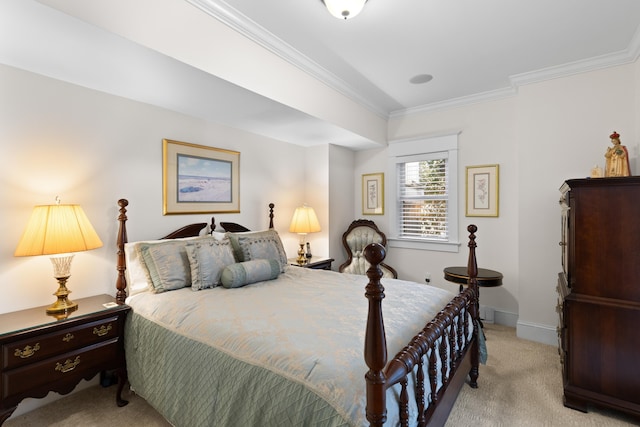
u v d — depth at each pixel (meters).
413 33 2.25
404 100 3.62
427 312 1.77
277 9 1.95
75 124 2.12
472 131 3.53
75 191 2.12
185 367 1.55
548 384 2.23
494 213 3.39
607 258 1.88
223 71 1.98
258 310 1.73
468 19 2.08
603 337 1.87
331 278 2.58
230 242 2.71
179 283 2.17
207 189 2.94
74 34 1.50
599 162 2.67
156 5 1.64
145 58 1.74
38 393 1.61
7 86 1.84
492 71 2.88
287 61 2.47
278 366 1.22
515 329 3.23
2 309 1.83
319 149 3.98
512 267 3.31
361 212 4.38
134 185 2.44
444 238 3.79
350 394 1.03
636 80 2.51
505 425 1.80
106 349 1.90
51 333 1.66
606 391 1.86
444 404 1.51
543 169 2.90
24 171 1.91
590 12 2.01
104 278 2.27
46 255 1.81
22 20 1.40
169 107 2.58
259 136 3.47
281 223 3.75
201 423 1.41
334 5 1.80
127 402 2.03
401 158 4.04
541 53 2.56
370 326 0.95
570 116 2.78
